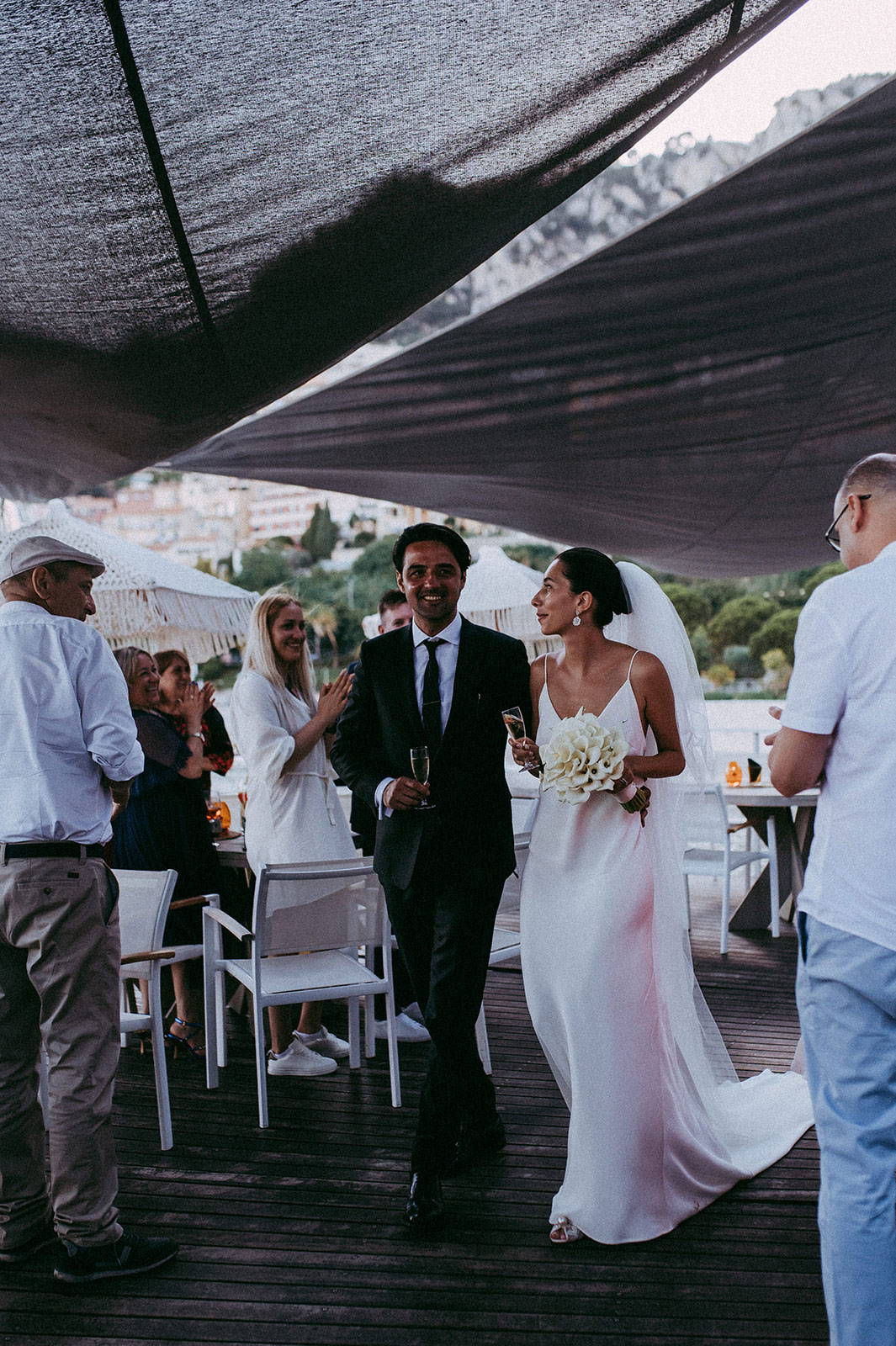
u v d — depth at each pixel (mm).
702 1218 2746
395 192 2754
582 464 5938
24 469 4270
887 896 1855
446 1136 2711
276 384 3545
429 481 6641
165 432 3770
